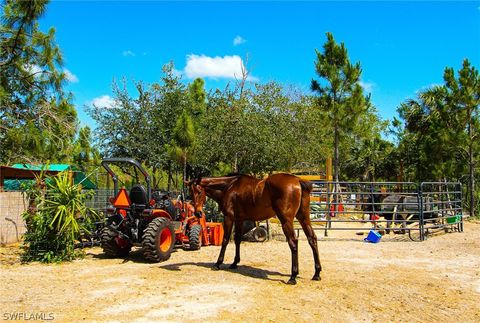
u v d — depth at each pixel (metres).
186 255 9.40
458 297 6.34
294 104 17.14
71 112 15.71
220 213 13.28
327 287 6.69
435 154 19.67
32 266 8.01
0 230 10.40
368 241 11.83
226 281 6.88
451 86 19.08
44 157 14.14
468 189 21.06
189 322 4.94
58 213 8.30
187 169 18.50
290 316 5.24
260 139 14.84
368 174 33.81
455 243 11.62
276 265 8.38
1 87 12.73
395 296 6.30
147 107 18.33
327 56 18.97
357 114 18.61
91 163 17.48
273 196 7.11
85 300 5.75
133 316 5.12
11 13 12.59
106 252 8.88
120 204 8.89
